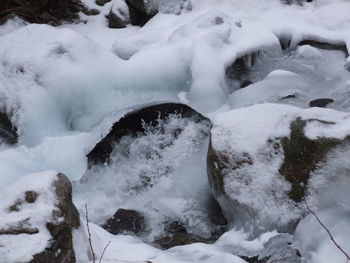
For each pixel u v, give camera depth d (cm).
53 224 303
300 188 390
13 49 595
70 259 303
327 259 329
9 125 563
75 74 573
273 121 432
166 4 745
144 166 545
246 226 405
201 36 627
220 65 609
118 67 596
